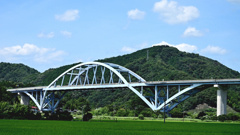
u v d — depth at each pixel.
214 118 102.81
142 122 99.56
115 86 125.19
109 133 58.34
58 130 63.47
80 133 57.88
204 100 170.12
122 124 86.75
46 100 159.00
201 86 107.50
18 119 109.00
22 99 171.88
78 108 184.75
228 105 167.88
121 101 192.62
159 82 112.25
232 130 67.88
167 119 119.50
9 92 167.75
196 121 108.62
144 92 180.00
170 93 177.88
